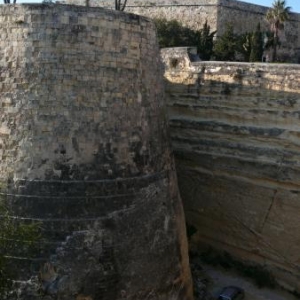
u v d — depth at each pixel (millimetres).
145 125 16188
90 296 14578
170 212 17016
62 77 14734
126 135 15523
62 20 14750
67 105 14742
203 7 45344
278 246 20594
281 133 20062
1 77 15031
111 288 14867
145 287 15633
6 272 13500
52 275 14359
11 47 15008
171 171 17688
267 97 20453
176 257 17000
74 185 14688
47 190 14609
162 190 16703
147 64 16391
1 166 14914
